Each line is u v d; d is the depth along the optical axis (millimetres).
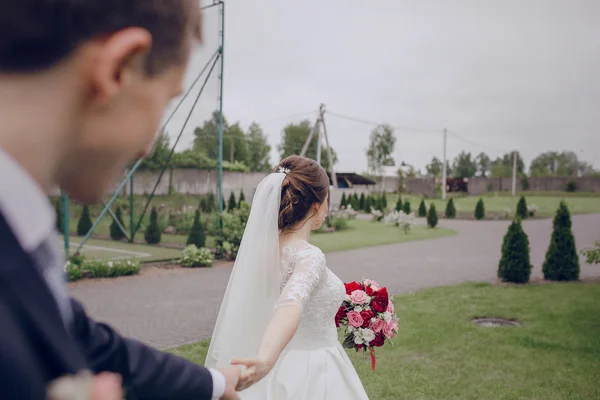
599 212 32438
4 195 392
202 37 542
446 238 17719
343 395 2141
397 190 54531
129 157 504
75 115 447
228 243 11680
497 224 24688
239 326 2109
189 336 5762
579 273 9727
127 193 15430
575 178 52062
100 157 480
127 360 800
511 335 5742
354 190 39812
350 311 2609
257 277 2107
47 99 423
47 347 382
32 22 397
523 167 72250
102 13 422
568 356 5062
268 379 2145
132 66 458
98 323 835
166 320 6469
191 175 12609
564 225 9688
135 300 7605
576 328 6066
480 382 4398
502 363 4859
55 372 389
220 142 11625
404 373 4586
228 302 2186
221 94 11117
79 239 15961
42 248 471
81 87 438
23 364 349
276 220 2135
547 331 5926
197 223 12148
